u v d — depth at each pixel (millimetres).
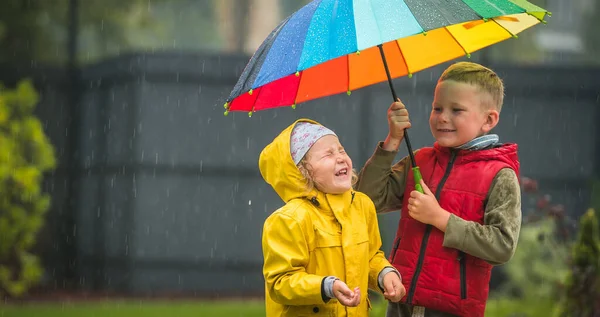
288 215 11875
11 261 32938
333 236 12008
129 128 34406
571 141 35656
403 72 13656
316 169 12086
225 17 51750
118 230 34875
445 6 11133
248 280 34938
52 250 36750
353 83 13570
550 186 35469
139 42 46344
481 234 11891
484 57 35625
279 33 11766
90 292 34531
